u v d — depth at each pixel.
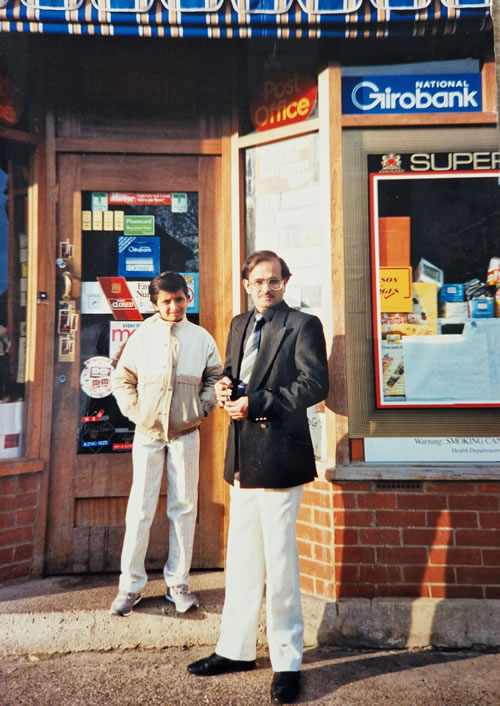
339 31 3.01
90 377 3.51
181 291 3.05
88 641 2.86
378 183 3.16
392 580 2.98
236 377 2.67
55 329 3.50
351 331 3.13
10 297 3.44
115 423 3.50
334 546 3.01
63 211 3.55
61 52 3.40
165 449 3.07
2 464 3.25
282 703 2.37
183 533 2.99
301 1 2.95
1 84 3.41
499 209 3.14
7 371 3.40
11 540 3.28
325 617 2.93
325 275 3.17
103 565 3.44
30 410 3.43
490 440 3.08
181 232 3.60
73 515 3.44
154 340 3.05
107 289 3.55
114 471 3.48
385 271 3.14
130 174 3.59
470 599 2.95
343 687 2.51
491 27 3.00
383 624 2.91
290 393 2.48
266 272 2.66
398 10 2.93
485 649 2.87
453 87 3.19
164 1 2.95
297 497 2.55
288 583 2.50
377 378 3.12
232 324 2.81
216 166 3.61
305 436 2.56
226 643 2.63
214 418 3.53
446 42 3.16
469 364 3.11
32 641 2.85
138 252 3.58
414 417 3.10
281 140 3.42
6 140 3.42
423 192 3.16
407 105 3.18
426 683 2.55
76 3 2.94
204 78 3.55
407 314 3.13
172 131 3.60
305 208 3.32
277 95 3.41
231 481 2.62
